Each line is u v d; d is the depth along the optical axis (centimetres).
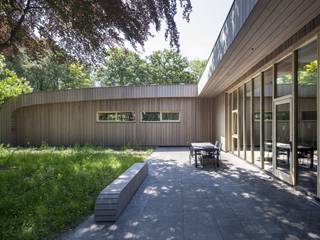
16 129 1658
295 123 523
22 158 894
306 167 502
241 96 953
